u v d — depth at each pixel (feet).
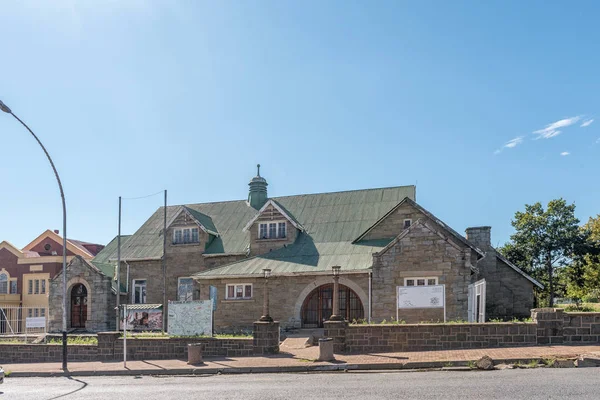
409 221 99.35
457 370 50.19
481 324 60.23
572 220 162.71
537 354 52.13
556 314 58.34
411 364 53.42
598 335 57.52
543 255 164.96
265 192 126.11
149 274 115.34
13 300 151.74
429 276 82.64
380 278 84.64
